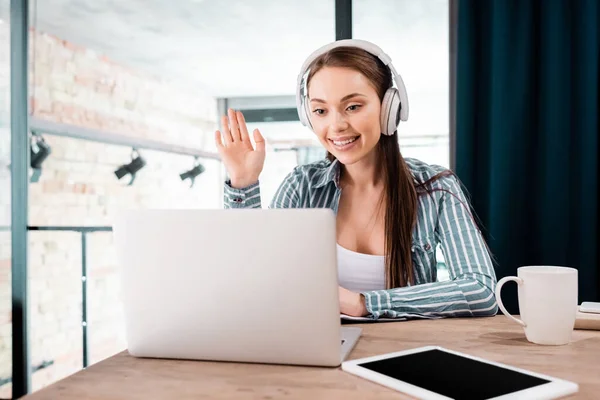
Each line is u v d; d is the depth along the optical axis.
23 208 2.79
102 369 0.84
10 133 2.79
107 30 3.72
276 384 0.75
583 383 0.73
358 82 1.53
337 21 2.48
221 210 0.82
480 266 1.32
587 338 0.98
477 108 2.29
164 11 3.46
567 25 2.19
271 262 0.80
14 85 2.76
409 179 1.54
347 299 1.16
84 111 3.89
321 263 0.79
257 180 1.48
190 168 5.09
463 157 2.27
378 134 1.55
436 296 1.18
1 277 2.89
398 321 1.15
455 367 0.78
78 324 3.79
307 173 1.71
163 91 4.80
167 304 0.86
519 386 0.70
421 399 0.67
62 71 3.66
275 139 4.57
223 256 0.82
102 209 4.11
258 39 3.90
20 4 2.75
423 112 3.15
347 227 1.63
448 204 1.50
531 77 2.23
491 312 1.21
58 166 3.66
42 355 3.45
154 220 0.85
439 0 2.71
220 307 0.83
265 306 0.82
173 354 0.88
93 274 3.95
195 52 4.19
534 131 2.24
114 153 4.25
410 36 3.08
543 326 0.93
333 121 1.56
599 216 2.21
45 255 3.52
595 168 2.18
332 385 0.74
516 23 2.22
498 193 2.23
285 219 0.79
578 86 2.19
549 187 2.20
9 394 2.87
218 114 5.05
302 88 1.62
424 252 1.53
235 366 0.84
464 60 2.26
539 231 2.22
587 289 2.19
